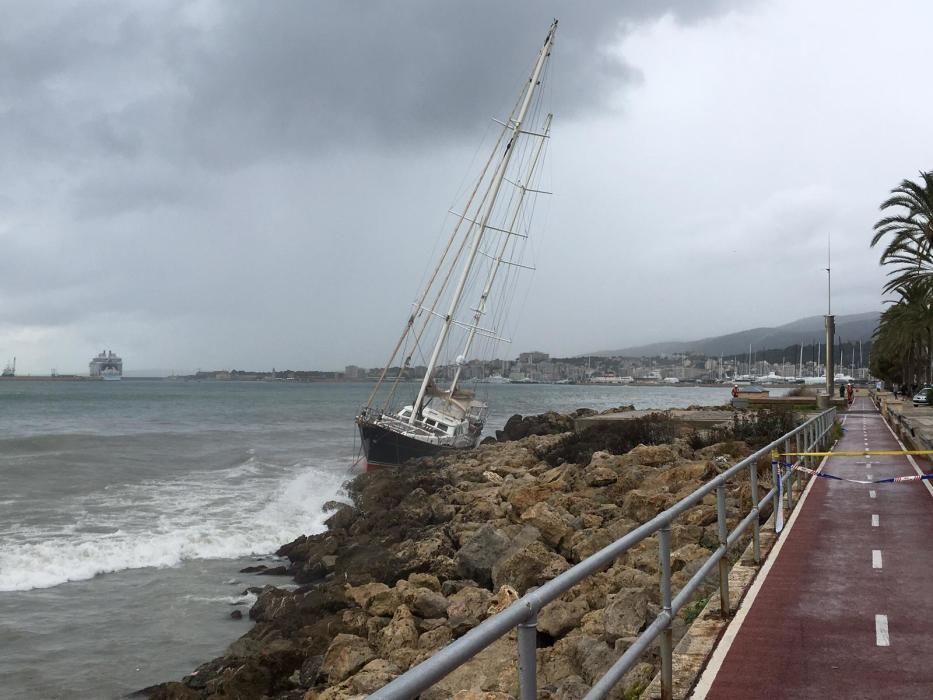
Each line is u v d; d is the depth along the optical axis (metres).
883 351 88.00
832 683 6.77
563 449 36.00
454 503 26.41
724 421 39.00
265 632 15.45
